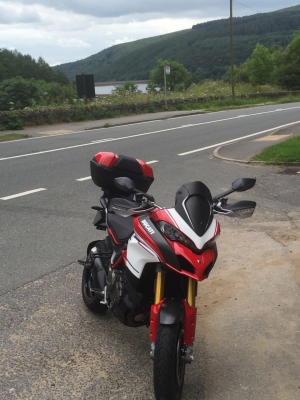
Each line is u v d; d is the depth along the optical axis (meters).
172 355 3.24
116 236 4.17
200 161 13.80
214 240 3.41
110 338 4.44
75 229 7.49
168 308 3.32
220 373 3.94
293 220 7.97
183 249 3.23
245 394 3.67
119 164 4.96
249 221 7.92
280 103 46.38
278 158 13.23
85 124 25.17
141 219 3.55
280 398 3.62
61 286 5.50
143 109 32.31
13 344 4.32
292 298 5.21
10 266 6.04
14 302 5.10
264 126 23.89
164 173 12.02
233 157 14.26
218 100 42.47
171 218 3.36
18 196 9.59
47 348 4.27
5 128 22.73
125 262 3.77
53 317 4.81
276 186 10.51
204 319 4.79
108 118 28.53
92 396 3.63
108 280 4.04
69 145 17.16
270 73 62.19
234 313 4.90
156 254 3.32
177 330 3.32
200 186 3.56
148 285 3.64
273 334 4.52
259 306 5.04
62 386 3.74
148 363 4.06
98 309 4.78
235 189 3.68
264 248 6.63
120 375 3.89
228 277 5.73
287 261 6.17
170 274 3.52
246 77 76.50
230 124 24.95
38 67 143.12
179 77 88.31
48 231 7.39
